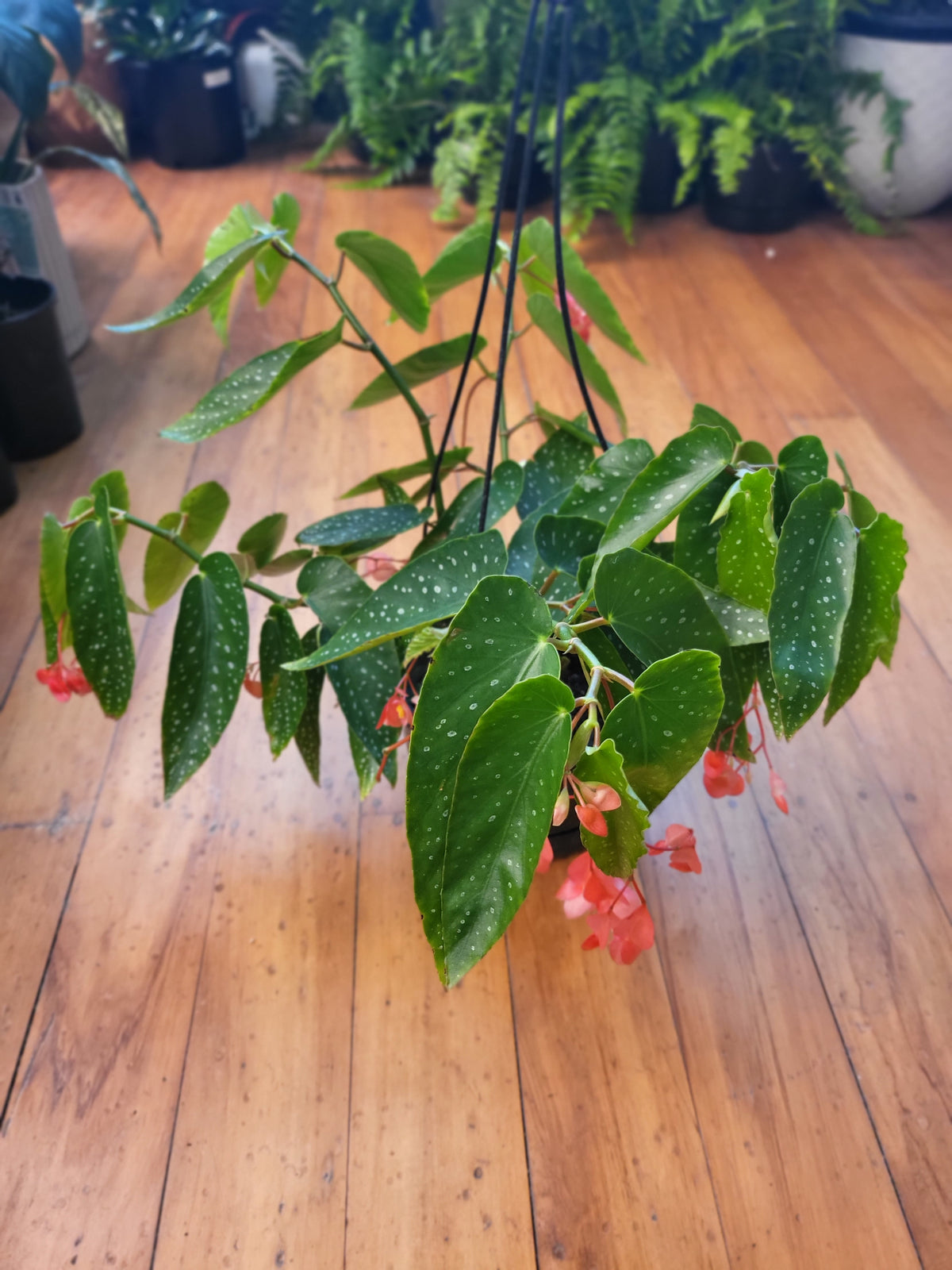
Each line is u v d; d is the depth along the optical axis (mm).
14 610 1235
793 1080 801
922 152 2102
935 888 932
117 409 1613
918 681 1127
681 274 2021
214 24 2451
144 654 1172
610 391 853
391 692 779
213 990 861
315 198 2355
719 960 878
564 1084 800
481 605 578
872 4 2045
